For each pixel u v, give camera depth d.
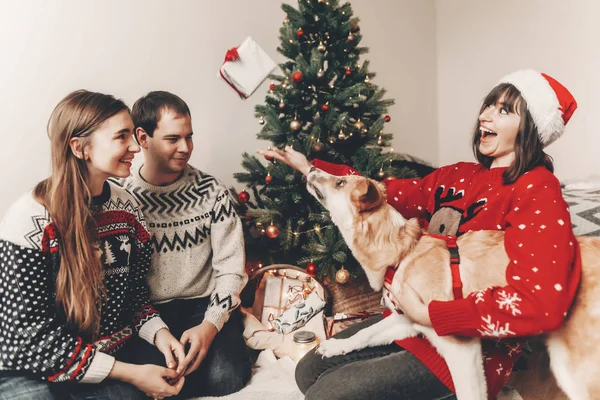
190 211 1.83
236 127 3.21
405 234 1.39
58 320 1.37
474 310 1.12
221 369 1.72
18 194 2.39
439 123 4.45
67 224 1.33
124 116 1.40
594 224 1.93
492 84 3.81
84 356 1.33
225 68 2.89
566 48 3.19
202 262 1.86
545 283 1.08
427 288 1.29
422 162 3.66
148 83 2.81
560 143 3.32
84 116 1.33
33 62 2.40
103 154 1.36
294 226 2.51
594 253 1.29
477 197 1.42
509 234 1.22
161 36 2.84
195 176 1.88
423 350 1.29
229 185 3.22
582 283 1.25
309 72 2.35
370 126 2.54
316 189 1.56
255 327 2.12
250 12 3.19
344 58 2.54
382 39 3.97
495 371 1.25
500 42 3.70
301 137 2.41
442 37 4.28
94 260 1.38
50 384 1.33
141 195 1.78
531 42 3.43
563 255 1.12
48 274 1.34
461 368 1.18
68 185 1.34
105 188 1.51
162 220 1.79
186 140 1.76
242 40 3.18
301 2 2.49
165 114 1.68
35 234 1.29
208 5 3.01
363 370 1.28
